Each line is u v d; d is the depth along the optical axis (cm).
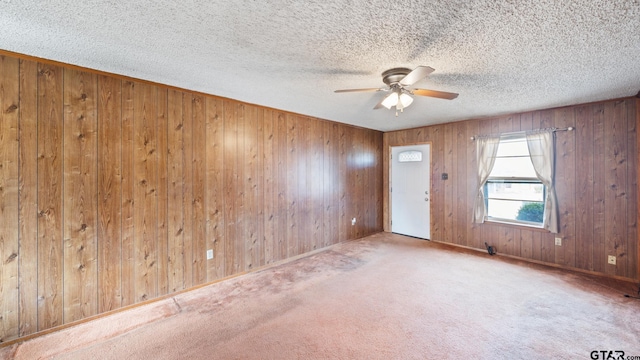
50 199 213
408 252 415
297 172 393
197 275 293
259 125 346
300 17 151
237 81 254
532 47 184
